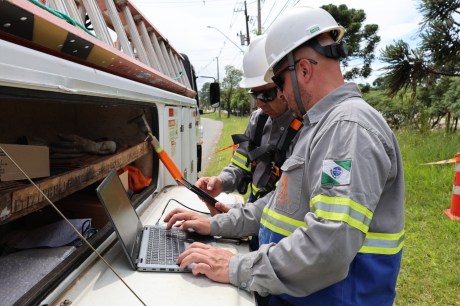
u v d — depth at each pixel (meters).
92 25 1.97
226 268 1.33
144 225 1.97
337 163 1.18
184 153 3.67
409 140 9.80
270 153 2.21
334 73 1.42
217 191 2.56
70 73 1.19
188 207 2.30
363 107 1.27
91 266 1.39
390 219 1.34
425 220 4.88
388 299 1.39
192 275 1.38
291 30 1.43
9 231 1.95
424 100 14.00
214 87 6.29
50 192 1.46
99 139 2.44
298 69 1.43
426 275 3.54
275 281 1.22
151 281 1.32
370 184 1.15
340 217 1.13
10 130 2.02
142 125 2.55
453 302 3.13
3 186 1.32
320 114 1.38
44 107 2.32
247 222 1.81
